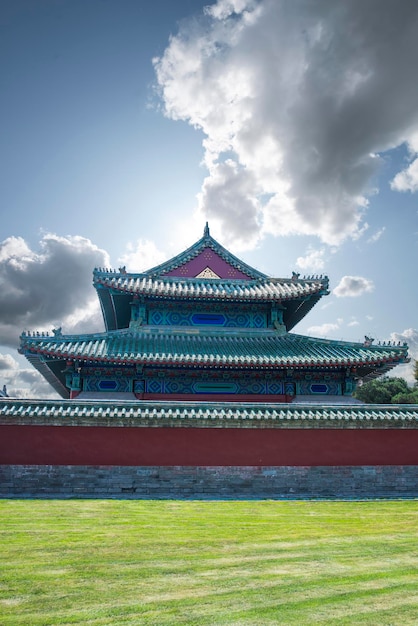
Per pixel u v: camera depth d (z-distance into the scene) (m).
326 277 35.78
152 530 19.00
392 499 26.73
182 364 30.61
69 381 31.56
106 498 25.59
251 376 32.94
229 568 14.73
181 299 35.50
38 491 26.22
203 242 39.16
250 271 38.62
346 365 31.53
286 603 12.12
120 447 27.12
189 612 11.54
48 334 31.39
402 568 14.88
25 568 14.42
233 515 21.98
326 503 25.31
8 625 10.73
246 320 36.34
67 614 11.34
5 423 26.69
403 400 95.25
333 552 16.48
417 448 28.84
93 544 16.95
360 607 11.93
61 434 26.95
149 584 13.32
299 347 33.81
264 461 27.75
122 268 36.25
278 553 16.31
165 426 27.59
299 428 28.36
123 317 40.19
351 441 28.56
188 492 26.98
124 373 32.03
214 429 27.89
